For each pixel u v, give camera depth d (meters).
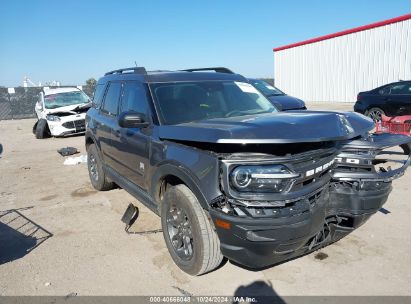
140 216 4.82
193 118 3.78
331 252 3.62
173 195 3.28
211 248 3.04
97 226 4.56
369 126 3.37
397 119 7.76
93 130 5.67
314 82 23.05
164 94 3.96
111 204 5.37
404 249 3.62
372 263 3.39
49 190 6.33
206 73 4.54
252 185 2.67
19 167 8.47
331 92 21.88
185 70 4.96
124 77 4.82
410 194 5.11
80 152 10.17
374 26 18.56
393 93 10.94
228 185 2.68
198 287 3.15
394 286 3.03
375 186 3.31
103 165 5.59
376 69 18.86
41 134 13.22
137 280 3.29
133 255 3.77
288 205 2.73
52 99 14.34
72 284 3.27
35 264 3.65
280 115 3.39
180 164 3.12
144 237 4.18
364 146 3.24
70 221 4.78
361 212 3.30
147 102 3.90
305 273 3.28
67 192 6.14
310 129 2.80
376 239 3.84
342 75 20.94
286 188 2.70
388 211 4.55
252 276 3.27
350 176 3.25
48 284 3.28
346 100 20.94
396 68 17.83
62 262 3.67
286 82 25.53
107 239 4.17
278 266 3.41
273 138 2.63
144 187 4.02
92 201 5.56
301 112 3.61
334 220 3.36
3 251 3.97
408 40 17.06
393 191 5.26
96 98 5.97
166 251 3.83
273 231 2.64
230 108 4.06
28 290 3.20
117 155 4.75
